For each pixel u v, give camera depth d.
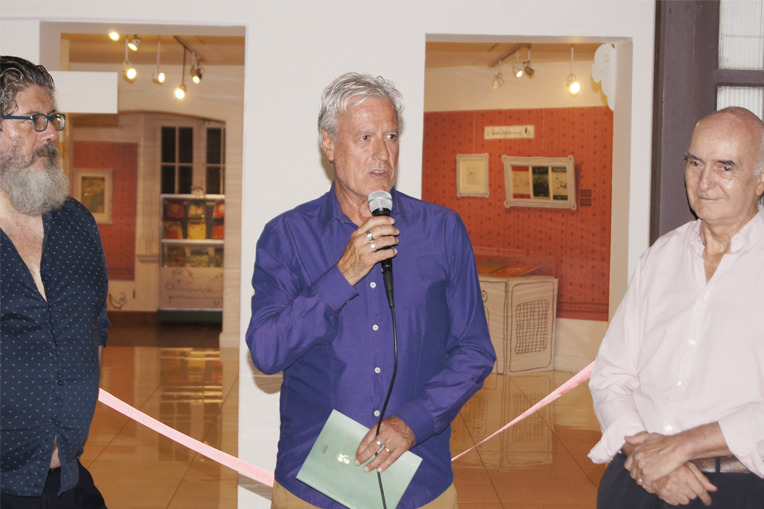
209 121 10.18
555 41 3.13
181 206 10.22
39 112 1.76
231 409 5.68
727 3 2.80
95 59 8.48
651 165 2.99
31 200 1.74
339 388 1.77
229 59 8.39
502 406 5.88
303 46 3.04
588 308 7.31
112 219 10.41
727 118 1.82
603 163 7.21
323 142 1.84
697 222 2.00
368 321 1.79
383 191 1.72
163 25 3.08
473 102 7.94
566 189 7.41
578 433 5.11
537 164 7.55
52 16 3.00
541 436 5.03
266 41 3.04
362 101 1.71
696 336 1.82
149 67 8.77
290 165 3.07
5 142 1.72
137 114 10.22
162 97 8.80
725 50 2.81
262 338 1.72
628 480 1.91
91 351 1.88
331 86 1.77
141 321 10.26
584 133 7.31
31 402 1.75
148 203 10.32
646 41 3.00
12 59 1.75
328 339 1.77
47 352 1.77
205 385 6.53
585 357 7.28
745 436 1.66
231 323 8.55
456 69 7.98
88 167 10.32
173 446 4.70
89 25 3.10
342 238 1.87
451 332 1.87
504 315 7.05
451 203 8.16
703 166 1.83
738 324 1.77
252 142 3.07
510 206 7.77
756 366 1.74
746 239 1.82
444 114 8.12
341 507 1.74
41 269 1.80
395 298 1.80
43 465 1.77
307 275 1.85
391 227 1.65
